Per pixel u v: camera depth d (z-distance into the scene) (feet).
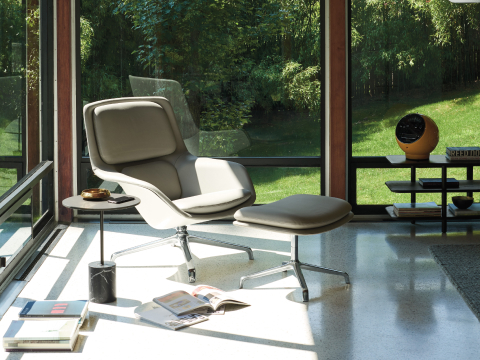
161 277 10.65
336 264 11.35
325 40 14.71
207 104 15.10
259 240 13.20
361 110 14.94
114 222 14.78
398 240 13.05
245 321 8.62
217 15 14.83
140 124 12.09
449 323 8.50
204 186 12.01
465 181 14.20
